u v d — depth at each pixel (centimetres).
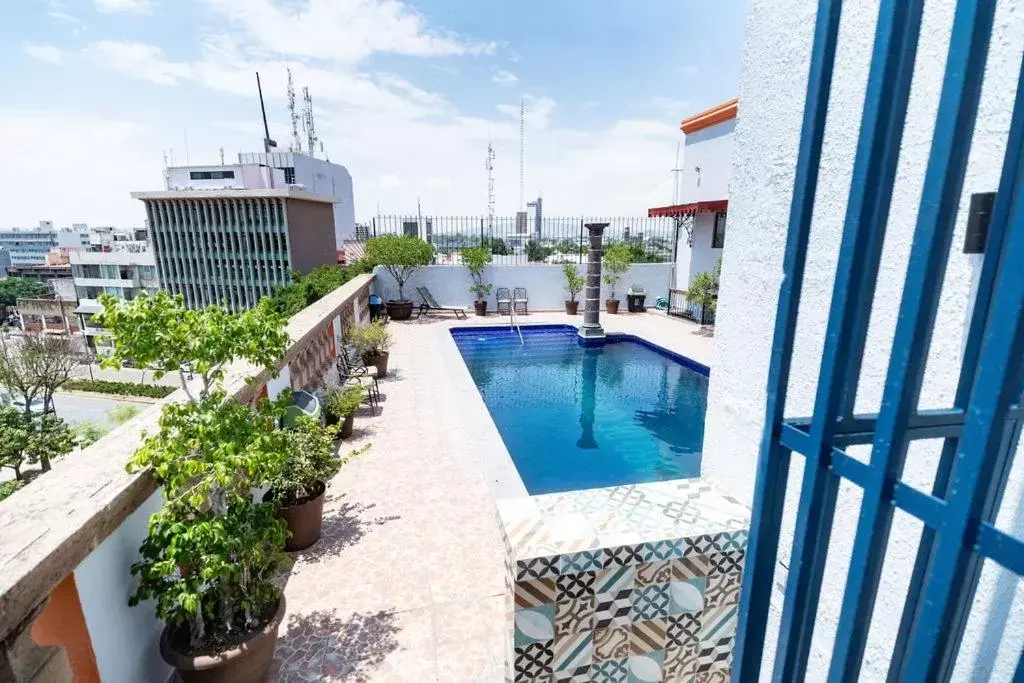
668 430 699
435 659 250
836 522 147
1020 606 105
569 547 155
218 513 227
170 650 210
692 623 171
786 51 156
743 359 184
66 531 166
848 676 90
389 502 400
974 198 106
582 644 163
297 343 479
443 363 866
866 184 85
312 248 4416
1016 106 83
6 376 2417
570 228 1573
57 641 173
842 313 90
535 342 1207
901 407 78
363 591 297
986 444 65
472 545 343
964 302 111
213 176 4725
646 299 1551
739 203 184
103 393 3556
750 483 181
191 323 221
